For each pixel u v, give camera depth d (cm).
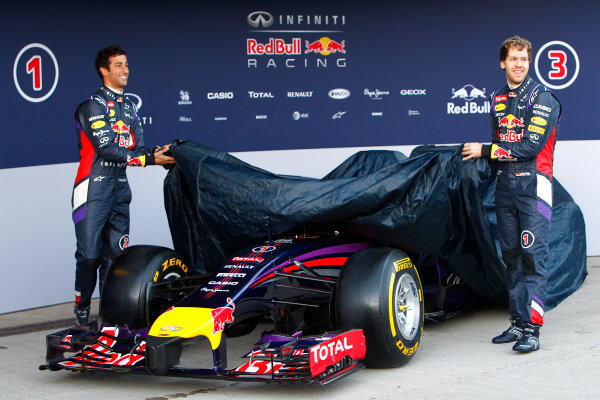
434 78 726
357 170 505
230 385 384
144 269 425
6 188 596
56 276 627
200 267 490
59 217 629
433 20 720
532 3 732
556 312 522
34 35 611
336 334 360
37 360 450
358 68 712
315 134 708
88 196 480
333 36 705
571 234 594
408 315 412
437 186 422
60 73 626
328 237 446
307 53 700
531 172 432
